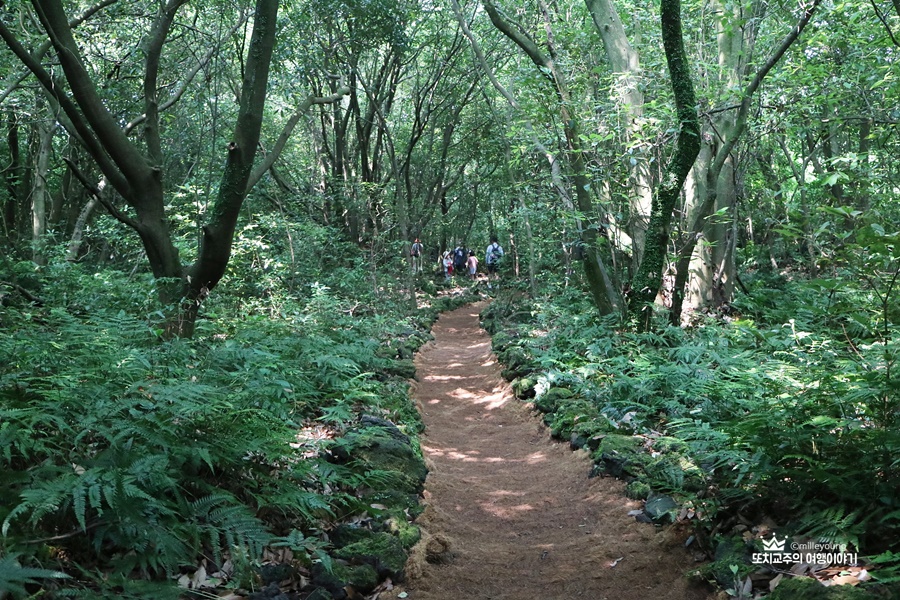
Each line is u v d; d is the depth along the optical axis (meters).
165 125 16.08
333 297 13.46
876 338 5.00
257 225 15.12
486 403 9.53
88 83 7.58
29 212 19.08
